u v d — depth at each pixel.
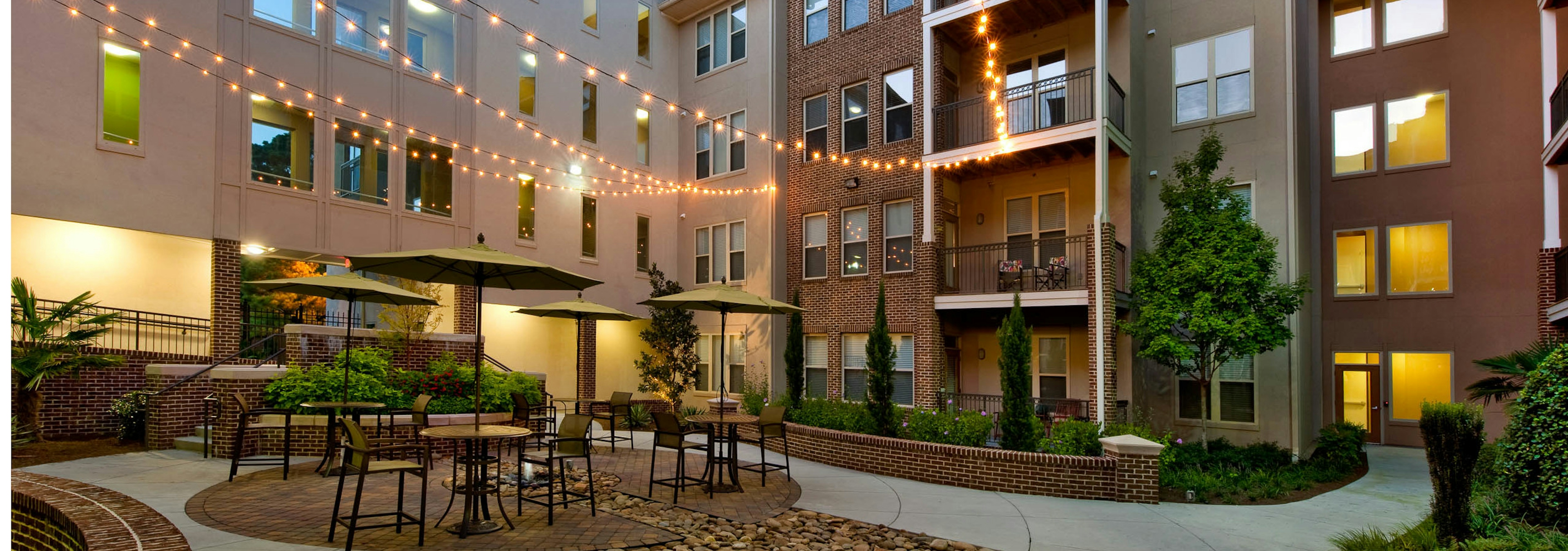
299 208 15.88
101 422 13.41
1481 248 16.06
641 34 22.70
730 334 21.36
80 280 14.39
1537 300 15.20
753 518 9.02
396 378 13.85
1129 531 8.99
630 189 21.94
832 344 19.59
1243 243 13.27
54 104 12.84
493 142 18.98
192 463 11.20
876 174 19.06
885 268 18.80
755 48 21.50
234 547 6.87
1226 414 15.82
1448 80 16.53
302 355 13.41
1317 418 17.50
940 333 17.62
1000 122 16.70
